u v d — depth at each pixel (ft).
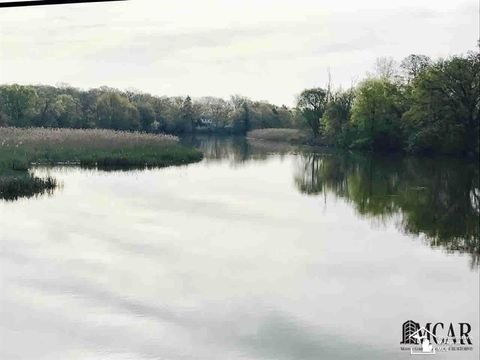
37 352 27.73
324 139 177.88
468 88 127.24
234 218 58.54
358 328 30.86
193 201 68.08
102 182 81.71
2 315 31.86
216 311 32.73
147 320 31.53
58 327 30.50
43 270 39.88
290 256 44.50
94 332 29.71
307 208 65.26
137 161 105.09
